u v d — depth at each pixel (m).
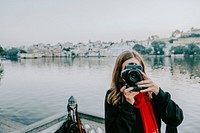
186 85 54.56
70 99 3.15
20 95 42.62
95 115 3.23
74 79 72.06
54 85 57.50
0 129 5.87
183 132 20.72
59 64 156.25
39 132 3.01
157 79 66.69
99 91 47.03
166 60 159.62
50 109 31.55
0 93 45.09
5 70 109.44
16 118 26.91
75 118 3.18
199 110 29.42
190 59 165.88
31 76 82.56
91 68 118.25
